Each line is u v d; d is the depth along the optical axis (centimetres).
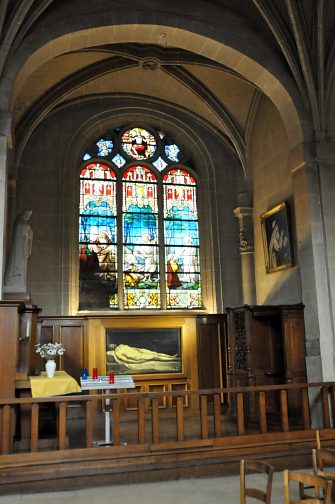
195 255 1620
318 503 540
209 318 1463
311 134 1236
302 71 1233
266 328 1248
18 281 1072
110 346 1382
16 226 1101
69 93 1474
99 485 822
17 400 812
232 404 1280
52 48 1132
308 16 1195
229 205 1645
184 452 873
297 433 952
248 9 1240
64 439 836
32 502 741
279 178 1423
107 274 1530
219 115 1586
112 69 1460
